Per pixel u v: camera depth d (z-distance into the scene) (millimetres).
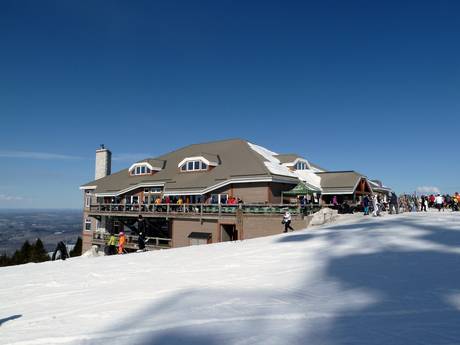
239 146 33969
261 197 26531
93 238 35438
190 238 26422
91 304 6961
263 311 5418
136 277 9781
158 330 4914
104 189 36656
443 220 17062
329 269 8289
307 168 35969
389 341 3934
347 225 18250
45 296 8359
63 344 4727
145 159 36219
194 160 31438
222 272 9359
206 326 4902
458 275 6734
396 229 14359
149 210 30125
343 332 4297
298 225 22438
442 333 4066
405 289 6051
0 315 6871
